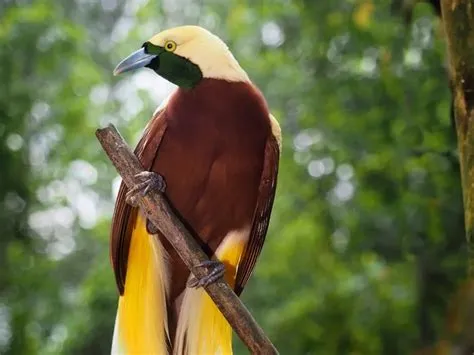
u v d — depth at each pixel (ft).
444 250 35.09
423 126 34.01
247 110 18.38
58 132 45.21
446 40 15.99
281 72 45.06
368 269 44.65
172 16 51.21
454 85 15.80
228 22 45.85
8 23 40.73
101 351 50.31
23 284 47.06
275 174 18.94
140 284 19.22
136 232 19.06
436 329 35.81
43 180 46.21
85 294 49.08
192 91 18.40
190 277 19.13
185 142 18.47
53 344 50.93
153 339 19.22
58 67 41.16
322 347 46.19
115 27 57.98
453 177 34.50
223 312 16.20
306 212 46.55
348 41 36.24
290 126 45.06
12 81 40.65
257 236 19.47
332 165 42.55
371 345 43.88
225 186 18.69
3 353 47.34
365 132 37.11
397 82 34.99
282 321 47.32
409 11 31.07
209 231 19.22
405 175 35.81
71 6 55.83
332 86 38.47
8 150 42.47
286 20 42.96
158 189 16.72
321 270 47.67
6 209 44.16
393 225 36.14
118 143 16.75
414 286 41.37
